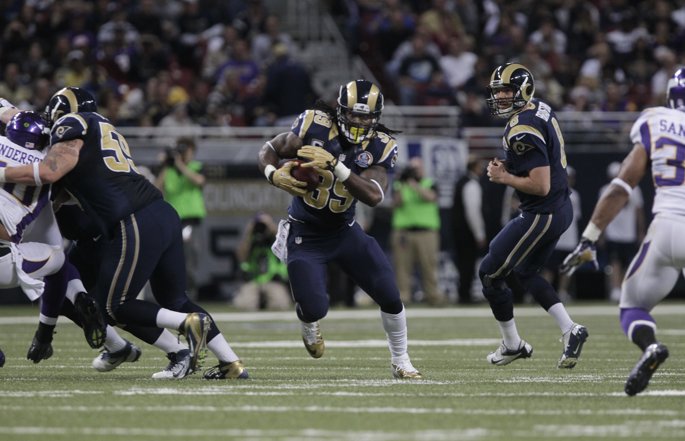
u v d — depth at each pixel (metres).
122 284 24.83
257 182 63.66
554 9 83.06
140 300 25.11
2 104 26.77
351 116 25.05
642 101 76.25
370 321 51.22
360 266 26.14
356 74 78.12
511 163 29.02
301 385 24.66
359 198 25.05
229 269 63.53
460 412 20.27
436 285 62.56
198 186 57.00
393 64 76.81
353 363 30.91
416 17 82.31
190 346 24.64
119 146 25.38
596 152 67.06
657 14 83.31
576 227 66.44
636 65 78.62
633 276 22.16
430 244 62.28
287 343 38.66
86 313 24.73
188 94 72.25
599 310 58.25
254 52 74.38
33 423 18.97
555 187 29.02
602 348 36.94
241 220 63.59
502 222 65.06
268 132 64.62
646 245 22.06
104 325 25.00
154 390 23.42
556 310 29.47
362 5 82.19
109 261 24.89
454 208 63.44
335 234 26.11
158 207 25.41
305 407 20.86
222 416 19.69
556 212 29.02
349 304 63.94
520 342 29.92
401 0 82.25
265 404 21.27
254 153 64.00
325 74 77.88
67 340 40.16
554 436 17.81
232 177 63.56
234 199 63.56
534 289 29.66
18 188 25.20
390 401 21.80
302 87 67.75
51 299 26.47
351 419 19.41
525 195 29.16
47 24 73.94
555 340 40.44
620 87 76.44
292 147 25.70
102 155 24.98
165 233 25.31
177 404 21.20
